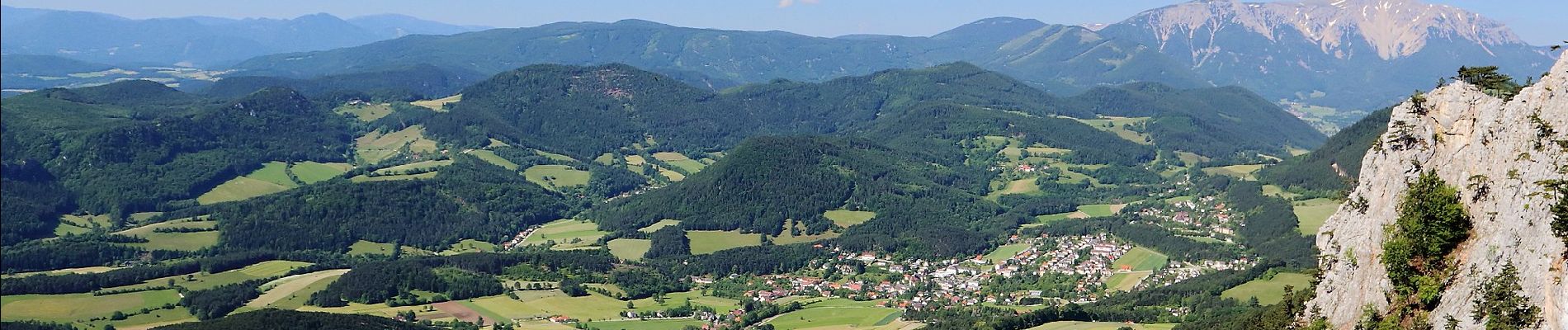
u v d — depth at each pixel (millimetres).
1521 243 87938
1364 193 110875
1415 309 98812
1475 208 96438
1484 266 91500
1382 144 109312
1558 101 90875
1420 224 99250
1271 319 142875
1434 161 102812
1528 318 84938
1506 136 94938
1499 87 103438
